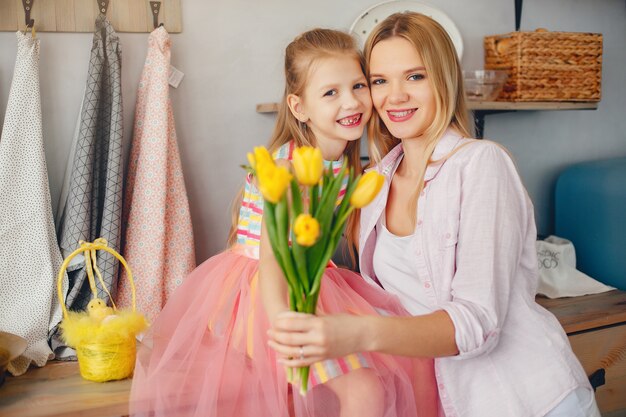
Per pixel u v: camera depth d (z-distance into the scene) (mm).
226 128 2283
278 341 1188
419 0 2500
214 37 2234
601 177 2572
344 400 1429
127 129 2125
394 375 1522
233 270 1649
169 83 2176
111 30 1999
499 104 2391
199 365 1562
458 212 1513
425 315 1323
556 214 2762
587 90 2570
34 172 1891
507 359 1482
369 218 1721
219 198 2297
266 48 2309
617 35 2902
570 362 1495
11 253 1862
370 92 1673
